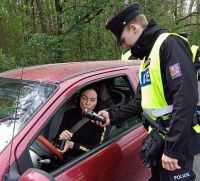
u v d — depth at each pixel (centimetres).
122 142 296
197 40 1770
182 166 238
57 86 259
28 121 233
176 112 221
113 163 278
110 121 284
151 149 244
